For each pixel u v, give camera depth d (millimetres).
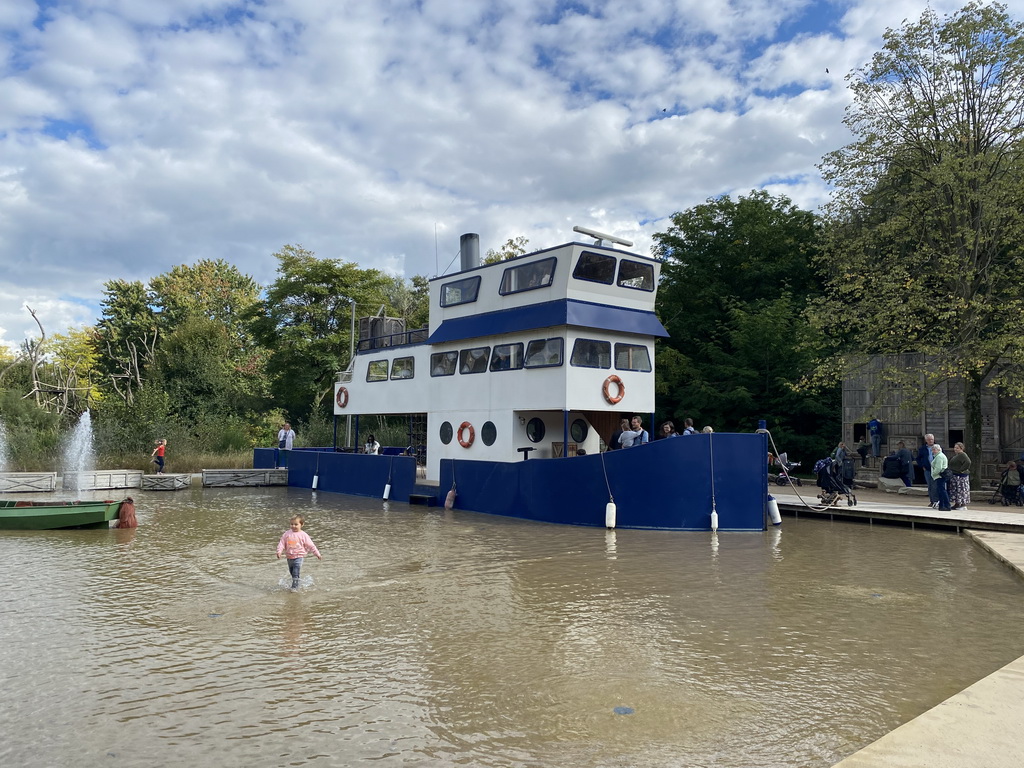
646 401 20609
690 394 32281
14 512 16391
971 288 22078
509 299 20922
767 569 11797
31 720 5641
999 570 11766
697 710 5863
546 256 19797
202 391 44781
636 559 12672
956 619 8734
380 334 28781
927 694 6234
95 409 40250
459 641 7762
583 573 11438
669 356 32781
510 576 11203
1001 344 19766
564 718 5695
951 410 24562
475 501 20047
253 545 14258
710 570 11703
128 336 56000
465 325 22188
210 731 5430
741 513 16172
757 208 34125
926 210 22797
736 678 6633
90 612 9008
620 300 20344
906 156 23469
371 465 24359
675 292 35531
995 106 21812
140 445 34219
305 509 20750
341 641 7766
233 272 68312
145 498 24047
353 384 28328
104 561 12539
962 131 22281
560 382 18953
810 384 24828
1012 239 21188
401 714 5770
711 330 34406
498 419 20812
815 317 23891
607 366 19766
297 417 49656
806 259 33938
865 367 26359
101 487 26891
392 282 51250
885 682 6531
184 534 15812
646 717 5711
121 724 5562
